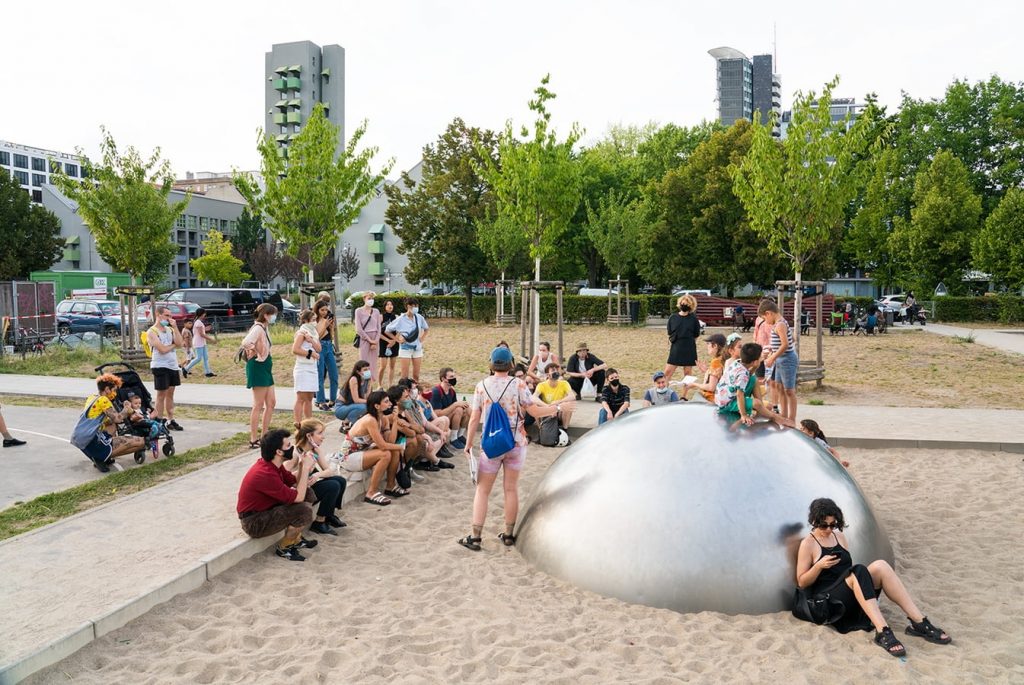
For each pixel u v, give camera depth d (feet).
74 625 16.05
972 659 16.33
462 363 66.03
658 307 134.31
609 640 16.96
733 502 18.83
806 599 17.79
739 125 140.36
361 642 16.75
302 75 344.08
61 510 24.71
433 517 26.27
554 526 20.86
